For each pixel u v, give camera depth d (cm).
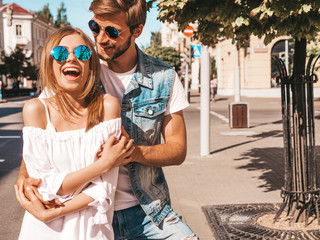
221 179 654
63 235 162
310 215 439
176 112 202
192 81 5912
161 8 362
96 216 163
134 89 193
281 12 329
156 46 4084
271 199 532
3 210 521
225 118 1730
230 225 434
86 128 162
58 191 159
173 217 200
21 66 4881
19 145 1054
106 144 161
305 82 405
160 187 203
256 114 1884
